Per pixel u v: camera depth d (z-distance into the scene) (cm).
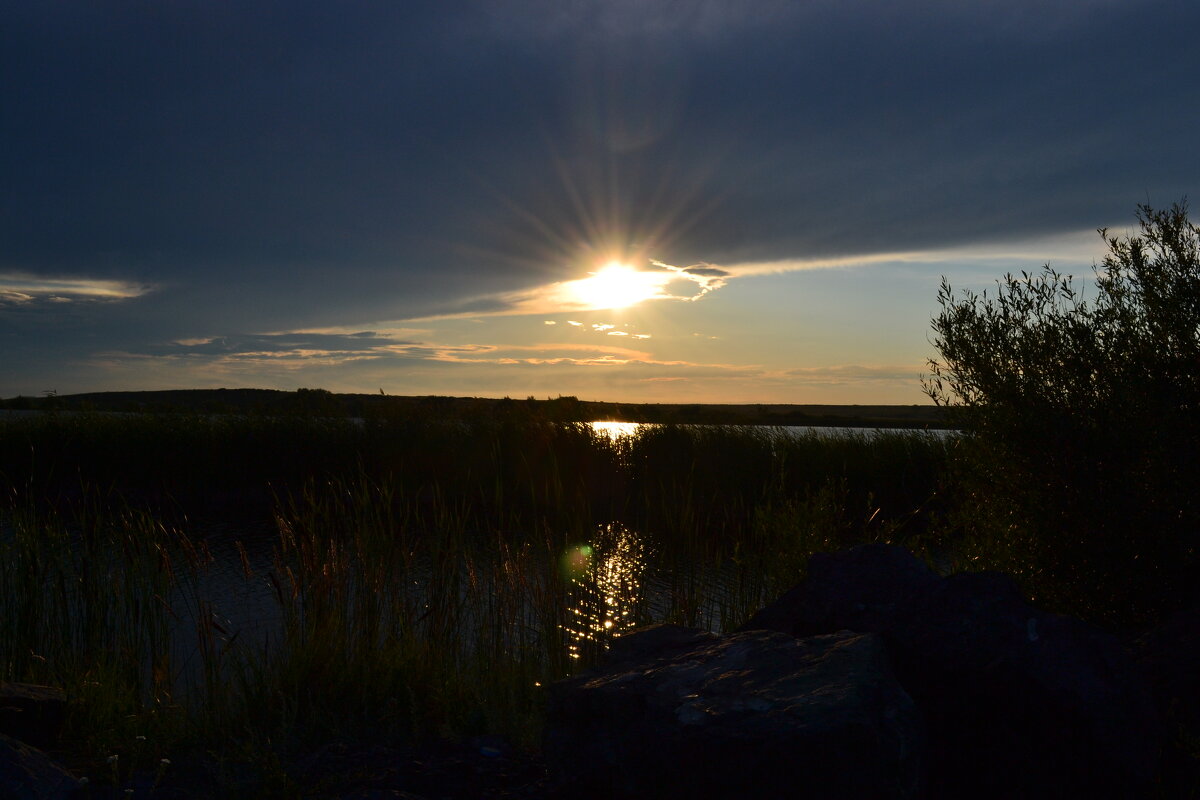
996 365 527
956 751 325
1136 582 461
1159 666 368
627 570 745
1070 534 490
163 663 536
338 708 476
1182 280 489
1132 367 485
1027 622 341
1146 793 297
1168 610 457
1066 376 501
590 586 675
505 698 499
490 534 694
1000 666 321
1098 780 300
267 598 812
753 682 296
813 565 427
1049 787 307
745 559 685
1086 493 480
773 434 1881
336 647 507
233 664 527
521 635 599
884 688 277
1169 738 323
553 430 1908
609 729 298
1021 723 314
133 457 1802
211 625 536
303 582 579
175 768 393
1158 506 466
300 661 497
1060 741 307
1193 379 478
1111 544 468
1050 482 498
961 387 550
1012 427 506
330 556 593
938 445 1475
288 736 434
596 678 329
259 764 391
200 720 459
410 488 1777
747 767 258
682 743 271
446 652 557
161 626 582
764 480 1627
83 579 601
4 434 1825
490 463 1820
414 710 460
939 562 649
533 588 633
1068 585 496
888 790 247
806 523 616
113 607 595
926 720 332
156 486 1806
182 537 615
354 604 580
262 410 2056
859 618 379
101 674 499
